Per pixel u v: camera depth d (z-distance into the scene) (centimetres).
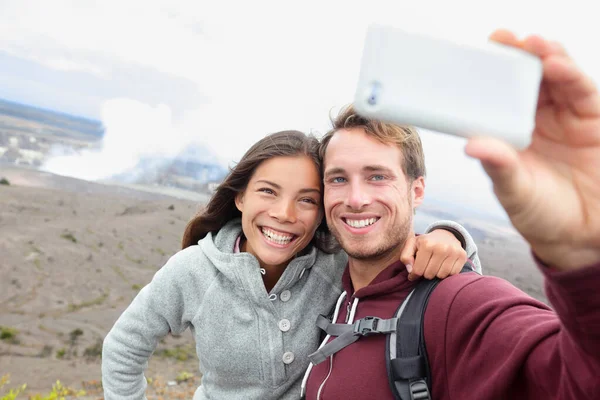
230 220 86
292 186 72
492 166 29
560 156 33
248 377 76
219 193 81
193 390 277
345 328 64
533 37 31
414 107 30
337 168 64
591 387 34
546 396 40
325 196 67
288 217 72
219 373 77
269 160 73
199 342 78
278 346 73
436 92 30
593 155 32
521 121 30
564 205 32
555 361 39
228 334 75
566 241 33
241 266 74
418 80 30
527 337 42
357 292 64
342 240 65
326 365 63
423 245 59
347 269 74
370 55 30
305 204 74
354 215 63
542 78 32
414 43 30
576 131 32
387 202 63
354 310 65
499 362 45
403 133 64
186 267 79
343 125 65
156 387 277
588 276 32
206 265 79
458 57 30
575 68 30
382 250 63
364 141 63
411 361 53
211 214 84
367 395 56
